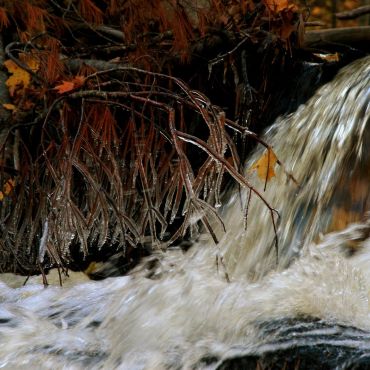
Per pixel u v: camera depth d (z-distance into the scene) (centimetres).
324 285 723
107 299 802
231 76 1058
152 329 709
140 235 835
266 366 620
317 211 841
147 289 768
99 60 1055
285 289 724
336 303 695
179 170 782
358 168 832
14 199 927
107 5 1120
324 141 895
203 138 1041
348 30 1076
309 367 605
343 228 809
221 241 915
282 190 899
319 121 929
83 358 695
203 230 962
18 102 1023
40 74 983
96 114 870
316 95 983
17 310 805
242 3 1037
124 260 978
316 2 2150
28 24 1023
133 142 867
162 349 680
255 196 921
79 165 825
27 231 956
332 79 991
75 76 965
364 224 794
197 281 762
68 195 816
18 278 928
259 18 1045
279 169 929
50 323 768
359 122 859
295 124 970
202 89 1055
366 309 688
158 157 972
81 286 854
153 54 1026
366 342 627
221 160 764
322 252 783
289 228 857
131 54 1021
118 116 984
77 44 1126
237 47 1001
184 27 1002
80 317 775
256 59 1048
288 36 1019
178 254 940
